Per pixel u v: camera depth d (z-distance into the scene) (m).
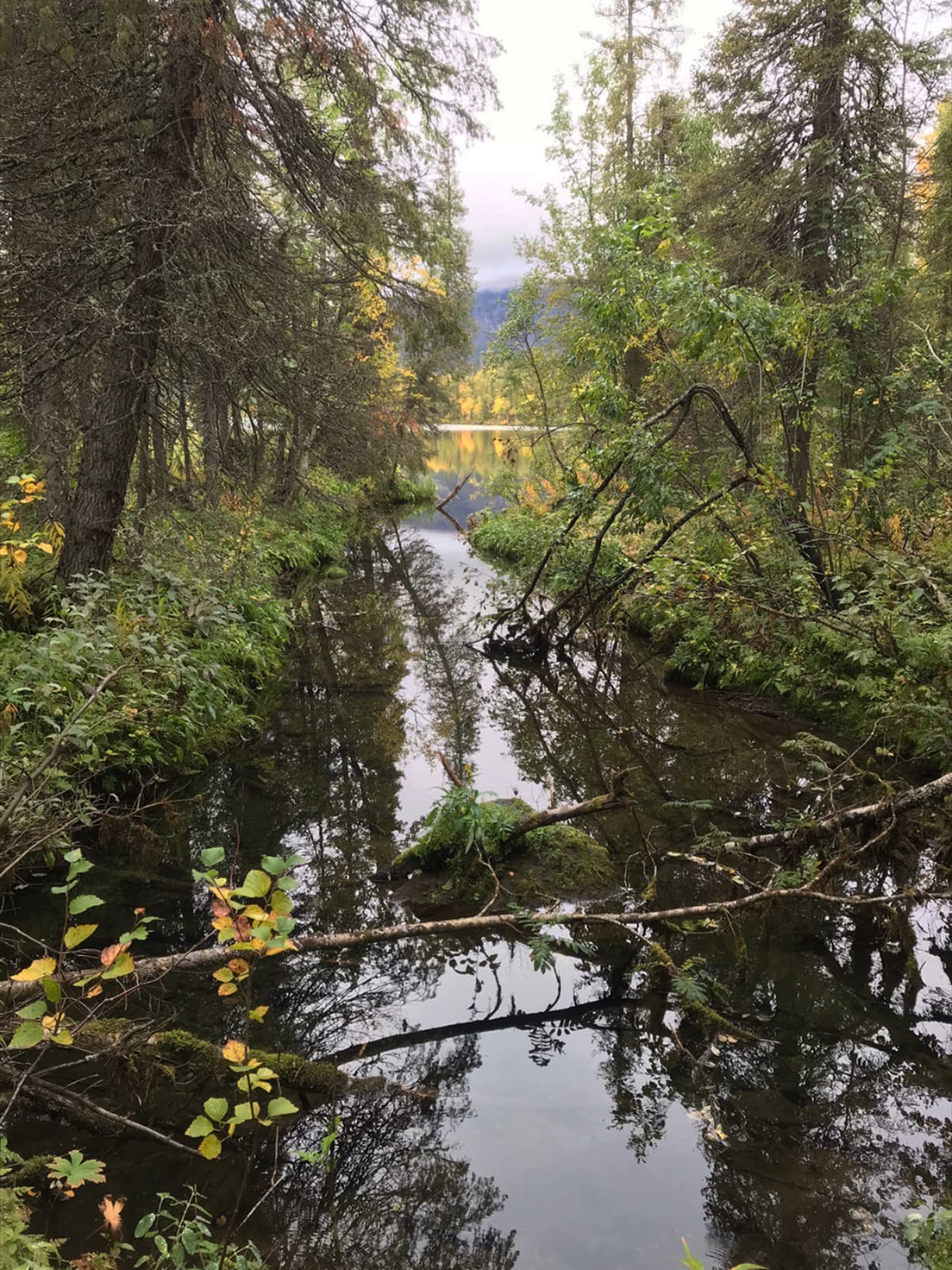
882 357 10.53
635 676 9.80
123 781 5.51
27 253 6.20
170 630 7.13
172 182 6.49
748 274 10.88
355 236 8.04
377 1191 2.73
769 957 4.17
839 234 10.56
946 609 6.49
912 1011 3.74
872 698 6.94
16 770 4.02
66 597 6.09
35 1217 2.45
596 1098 3.23
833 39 10.54
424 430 20.34
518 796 6.02
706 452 10.97
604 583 10.07
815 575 8.25
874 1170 2.83
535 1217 2.63
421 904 4.68
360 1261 2.43
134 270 6.53
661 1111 3.15
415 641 11.72
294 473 9.25
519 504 18.00
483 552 18.53
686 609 8.89
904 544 8.28
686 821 5.71
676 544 9.48
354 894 4.80
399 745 7.48
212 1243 2.29
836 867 4.33
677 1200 2.71
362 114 7.32
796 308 7.89
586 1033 3.67
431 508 28.78
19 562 5.58
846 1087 3.26
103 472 6.82
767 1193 2.74
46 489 7.32
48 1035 2.05
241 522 10.41
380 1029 3.67
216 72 6.36
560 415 16.77
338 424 7.77
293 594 12.96
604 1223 2.60
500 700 9.12
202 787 6.14
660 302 8.03
